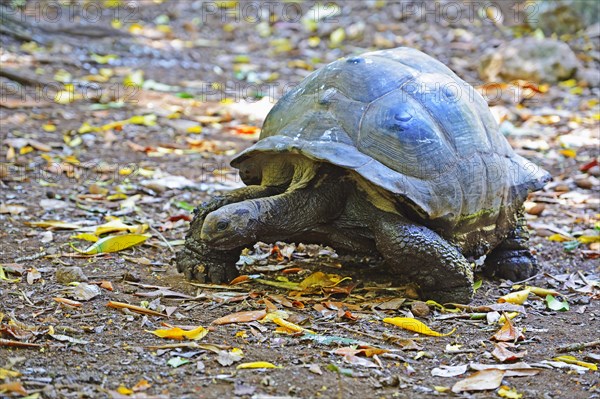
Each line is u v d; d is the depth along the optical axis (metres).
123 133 13.70
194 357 6.28
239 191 7.93
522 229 8.72
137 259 8.59
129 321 6.95
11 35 17.89
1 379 5.70
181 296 7.59
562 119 15.16
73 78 16.39
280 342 6.62
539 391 5.96
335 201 7.59
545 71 16.94
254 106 15.55
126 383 5.81
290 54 19.41
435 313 7.46
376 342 6.75
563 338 7.02
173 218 10.05
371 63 7.98
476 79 17.48
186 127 14.12
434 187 7.41
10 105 14.42
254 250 9.14
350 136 7.44
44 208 10.27
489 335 7.01
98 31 19.14
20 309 7.14
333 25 20.59
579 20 19.52
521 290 8.26
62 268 7.90
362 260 8.67
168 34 20.22
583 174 12.58
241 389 5.74
